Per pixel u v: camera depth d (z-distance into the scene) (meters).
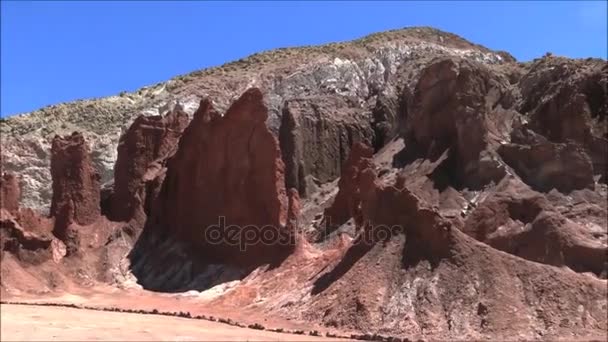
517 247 58.50
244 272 67.44
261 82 124.56
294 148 92.38
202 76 141.75
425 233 53.31
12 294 66.94
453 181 71.69
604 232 60.66
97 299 67.00
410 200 55.38
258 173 71.44
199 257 72.31
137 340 42.88
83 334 44.31
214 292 65.62
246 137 73.31
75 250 77.12
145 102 135.00
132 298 67.19
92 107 134.38
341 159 96.31
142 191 85.25
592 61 82.81
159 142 89.62
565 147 68.56
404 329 47.81
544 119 76.31
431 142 78.00
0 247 70.94
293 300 56.25
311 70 123.88
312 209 82.19
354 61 129.12
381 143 98.38
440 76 78.94
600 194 66.44
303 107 100.19
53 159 84.94
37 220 79.81
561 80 79.25
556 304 47.72
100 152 116.81
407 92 92.75
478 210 62.34
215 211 73.38
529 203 61.78
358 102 109.62
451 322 47.50
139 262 76.62
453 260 51.22
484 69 81.75
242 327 51.06
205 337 45.16
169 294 68.31
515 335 45.56
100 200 90.69
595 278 53.12
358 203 69.06
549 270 50.28
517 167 69.88
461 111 74.50
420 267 51.75
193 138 78.69
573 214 63.44
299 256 64.75
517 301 48.00
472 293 48.94
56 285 70.94
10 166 111.44
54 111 135.00
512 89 83.69
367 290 51.50
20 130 128.62
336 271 56.03
